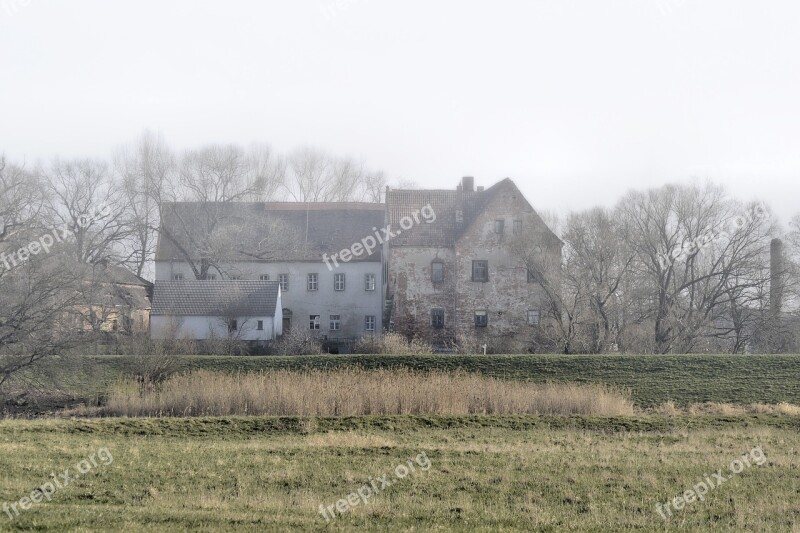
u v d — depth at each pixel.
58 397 103.56
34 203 133.75
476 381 100.38
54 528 45.34
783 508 53.00
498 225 165.00
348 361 125.06
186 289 168.38
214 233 187.25
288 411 92.31
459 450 70.00
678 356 126.44
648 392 113.69
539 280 147.62
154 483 57.62
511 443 74.94
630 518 50.12
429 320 167.75
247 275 192.12
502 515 50.34
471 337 163.12
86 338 106.94
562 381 118.31
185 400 95.00
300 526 46.88
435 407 92.62
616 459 66.94
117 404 94.81
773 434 81.81
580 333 141.62
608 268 142.25
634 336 147.00
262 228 198.75
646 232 151.25
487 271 164.12
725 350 160.50
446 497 54.84
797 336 149.25
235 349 140.62
